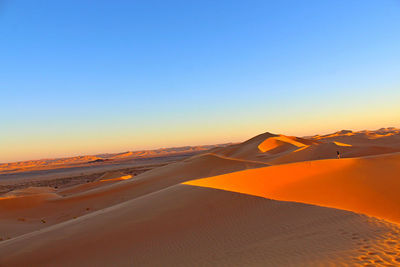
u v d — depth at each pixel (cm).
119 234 1443
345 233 941
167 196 2072
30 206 3900
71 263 1196
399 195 1811
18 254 1375
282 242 984
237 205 1678
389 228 922
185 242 1227
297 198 1778
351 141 11731
